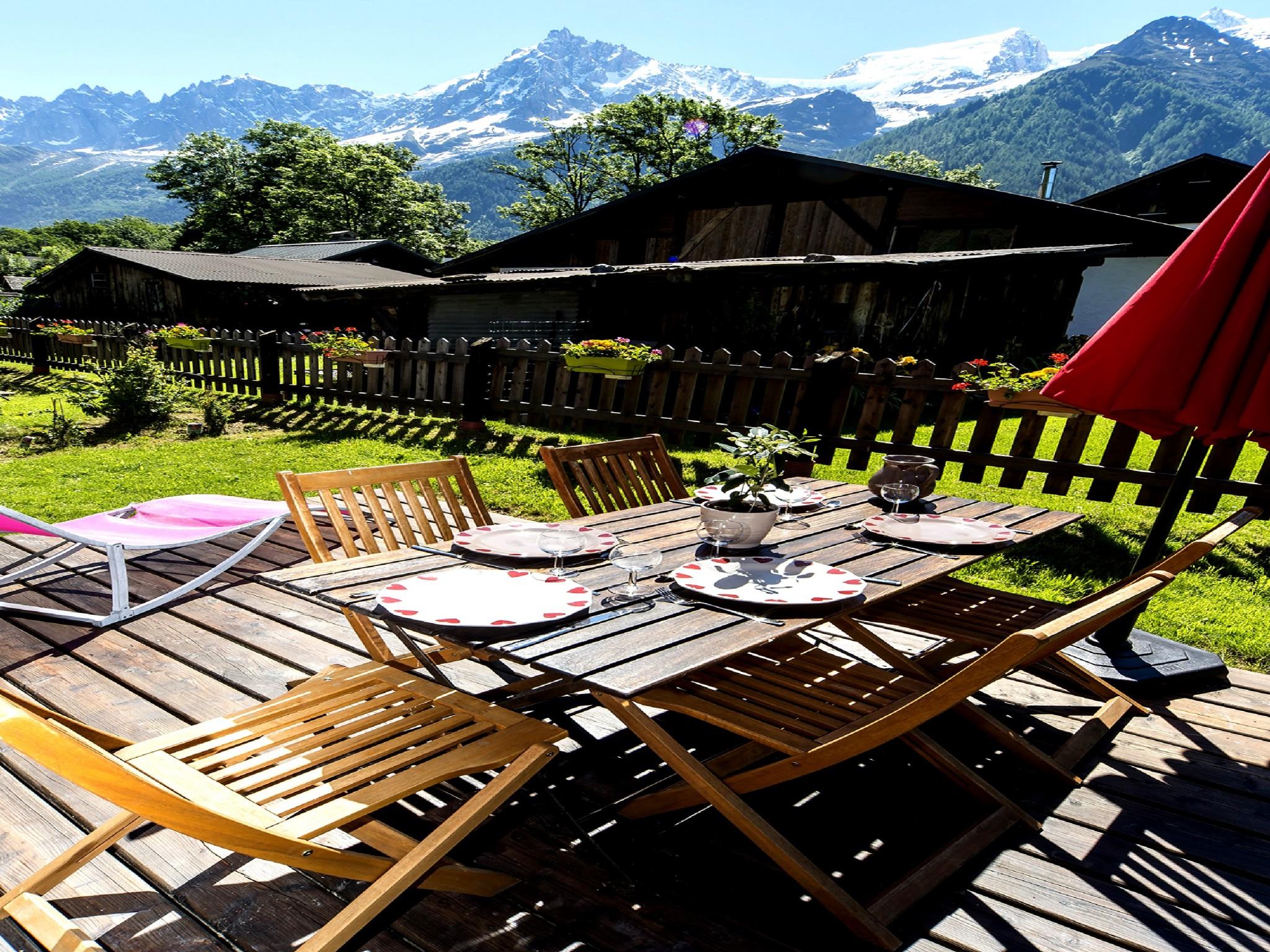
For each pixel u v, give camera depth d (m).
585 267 18.72
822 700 2.28
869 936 1.88
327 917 1.96
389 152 56.53
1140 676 3.31
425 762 1.83
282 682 3.16
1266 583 4.90
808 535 2.90
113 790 1.25
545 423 9.01
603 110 47.53
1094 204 23.73
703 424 7.57
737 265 12.13
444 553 2.51
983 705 3.25
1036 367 13.09
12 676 3.21
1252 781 2.70
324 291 16.61
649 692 2.26
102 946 1.83
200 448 8.64
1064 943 1.93
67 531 3.67
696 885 2.10
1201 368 2.52
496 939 1.89
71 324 15.24
